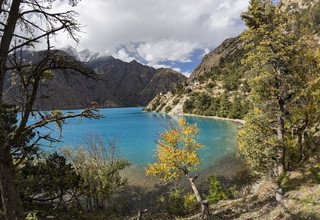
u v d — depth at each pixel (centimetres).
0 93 624
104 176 3002
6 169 643
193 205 3098
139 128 11481
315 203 1711
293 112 2488
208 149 6150
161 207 3188
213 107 15638
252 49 2427
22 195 1995
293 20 2395
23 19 699
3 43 630
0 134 643
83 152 3056
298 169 2788
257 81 2370
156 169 2964
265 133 2655
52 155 2414
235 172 4284
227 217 2327
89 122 14925
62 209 2441
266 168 3142
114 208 3108
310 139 2959
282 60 2294
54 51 655
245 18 2398
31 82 655
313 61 2423
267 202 2373
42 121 680
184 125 2934
